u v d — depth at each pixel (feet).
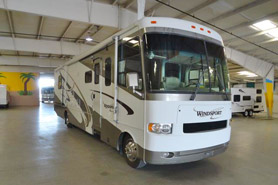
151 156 9.53
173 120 9.44
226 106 11.43
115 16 22.58
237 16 23.11
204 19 24.44
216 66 11.46
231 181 10.80
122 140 12.59
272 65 46.68
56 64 52.95
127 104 11.33
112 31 30.40
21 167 12.02
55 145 16.90
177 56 10.25
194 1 20.45
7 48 33.32
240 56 38.34
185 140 9.71
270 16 22.26
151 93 9.54
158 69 9.78
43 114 40.27
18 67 61.46
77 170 11.66
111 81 13.29
